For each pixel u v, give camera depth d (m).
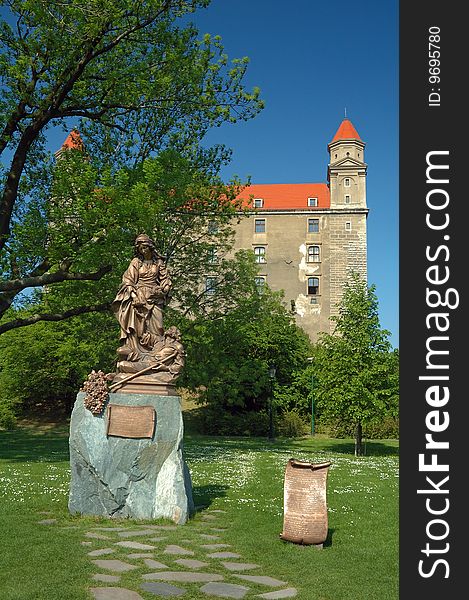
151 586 7.01
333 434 38.09
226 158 27.27
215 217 26.30
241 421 38.84
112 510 11.16
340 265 70.12
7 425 40.09
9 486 14.17
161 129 25.84
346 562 8.34
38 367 40.44
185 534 9.80
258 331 42.19
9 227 22.70
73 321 36.84
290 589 7.08
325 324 69.06
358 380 24.98
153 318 12.38
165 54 24.20
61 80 21.92
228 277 27.94
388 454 27.33
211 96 24.70
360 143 72.19
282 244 71.00
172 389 12.01
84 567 7.68
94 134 25.88
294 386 42.12
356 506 12.73
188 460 20.86
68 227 20.81
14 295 22.06
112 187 19.98
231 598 6.70
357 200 71.19
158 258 13.05
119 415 11.47
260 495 13.95
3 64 21.50
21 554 8.21
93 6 20.14
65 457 21.48
